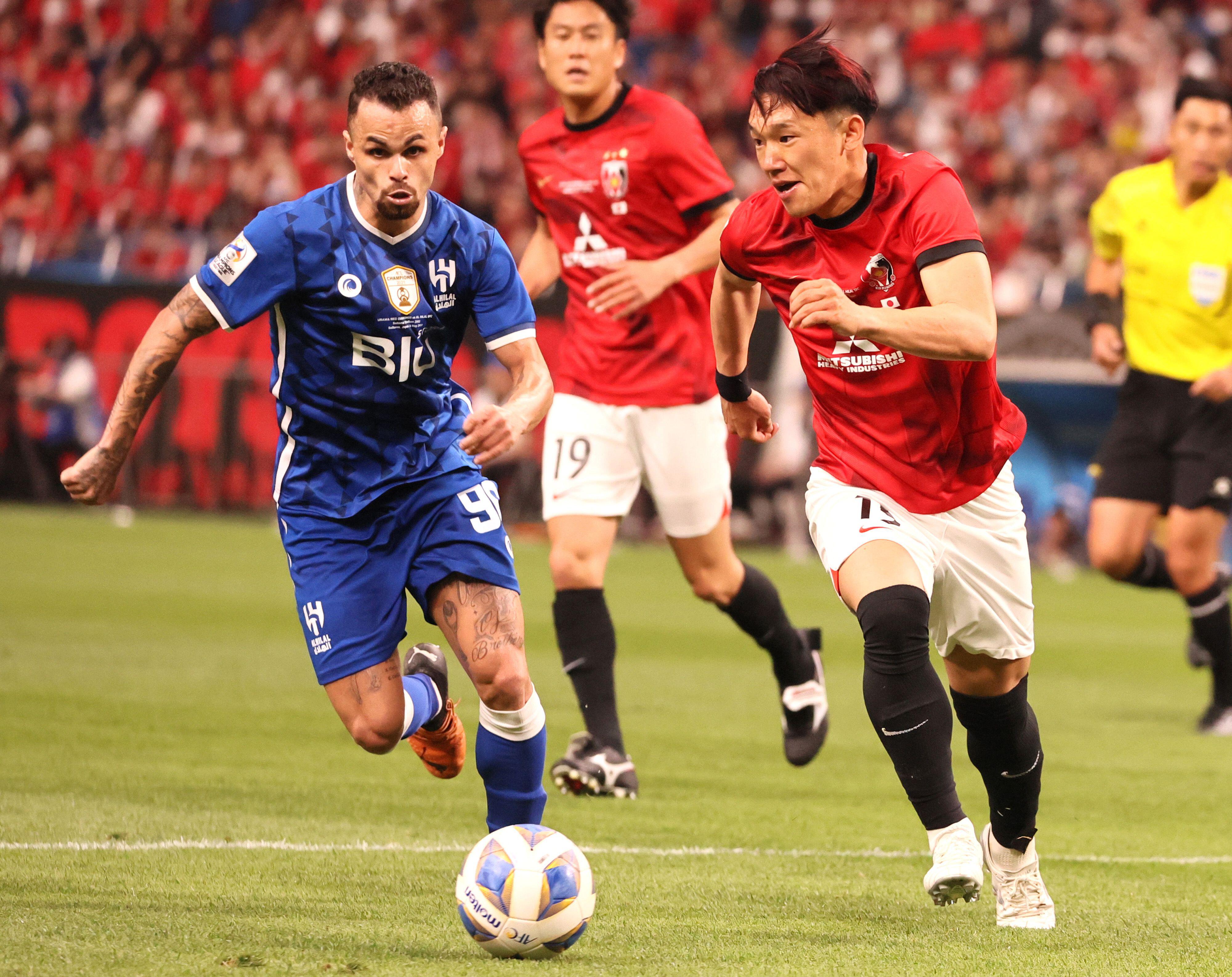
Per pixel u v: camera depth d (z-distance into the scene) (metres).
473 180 78.56
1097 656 39.69
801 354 14.62
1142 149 75.06
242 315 14.09
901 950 13.02
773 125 13.41
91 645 33.88
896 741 13.56
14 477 70.50
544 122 24.19
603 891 15.34
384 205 13.82
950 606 14.40
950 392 13.98
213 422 68.19
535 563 56.75
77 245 75.56
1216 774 24.30
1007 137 77.50
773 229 14.41
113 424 14.06
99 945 12.15
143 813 18.47
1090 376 61.03
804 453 64.06
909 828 19.69
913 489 14.26
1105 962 12.77
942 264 13.27
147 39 89.75
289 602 43.38
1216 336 28.08
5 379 70.06
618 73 24.09
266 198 80.44
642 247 23.55
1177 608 52.69
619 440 23.20
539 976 11.71
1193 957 13.09
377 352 14.34
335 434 14.66
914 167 13.67
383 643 14.68
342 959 12.03
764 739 26.64
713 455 23.25
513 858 12.41
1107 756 25.77
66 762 21.62
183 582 46.97
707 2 88.12
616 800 21.06
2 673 29.36
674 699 30.75
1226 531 57.81
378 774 21.98
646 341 23.05
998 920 14.47
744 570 23.17
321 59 88.00
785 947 13.04
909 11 83.69
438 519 14.59
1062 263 68.75
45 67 91.12
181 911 13.59
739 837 18.73
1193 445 28.16
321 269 14.14
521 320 14.74
